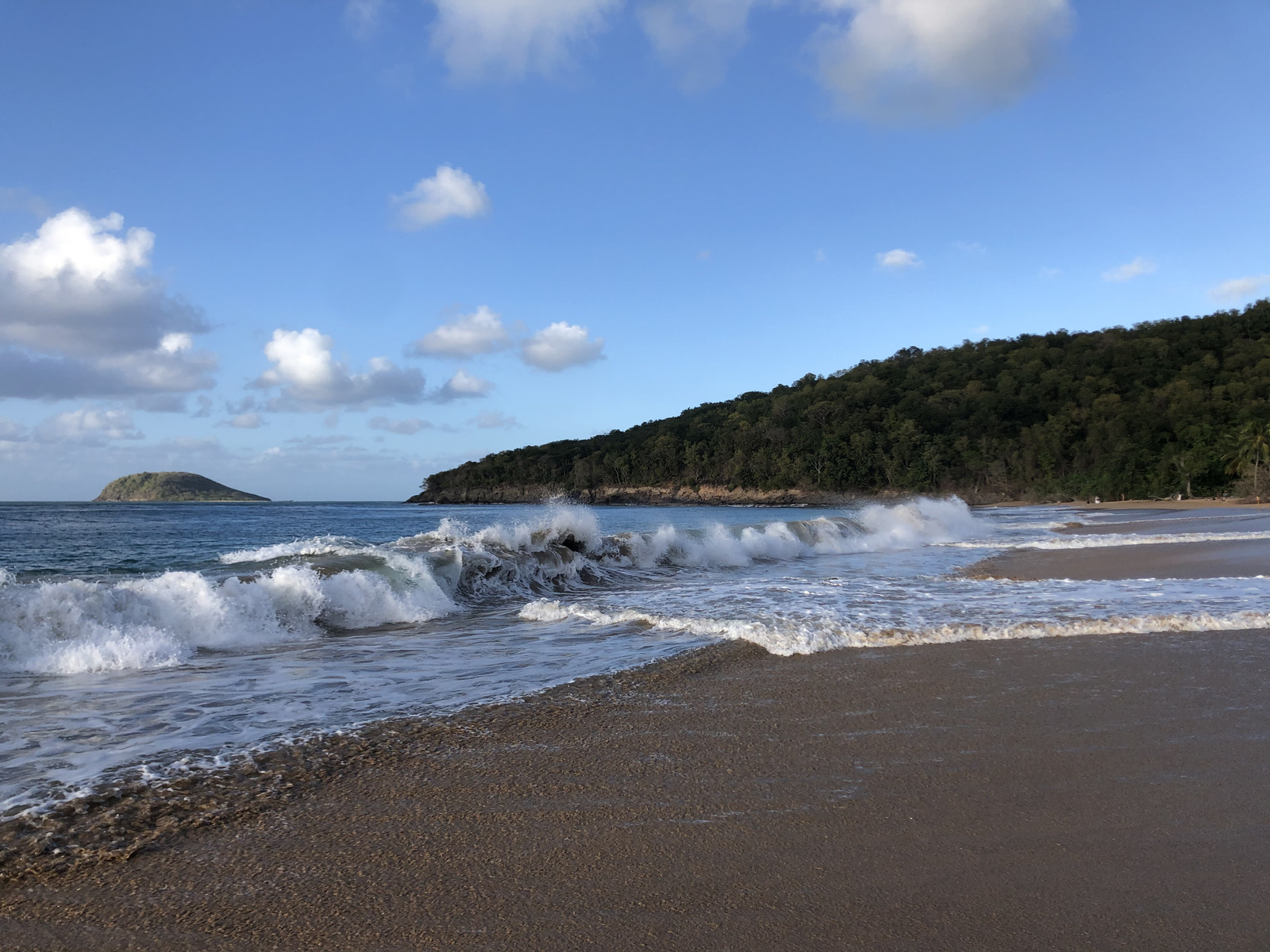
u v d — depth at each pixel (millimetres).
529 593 10695
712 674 5520
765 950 2133
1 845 2785
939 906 2352
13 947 2148
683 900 2410
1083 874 2535
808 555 16844
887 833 2873
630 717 4457
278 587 7754
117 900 2424
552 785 3412
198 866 2654
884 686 5055
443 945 2176
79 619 6301
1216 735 3943
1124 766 3529
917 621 7223
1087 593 9141
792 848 2762
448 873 2609
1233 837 2799
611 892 2471
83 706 4773
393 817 3072
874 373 133875
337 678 5586
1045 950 2107
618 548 13852
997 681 5102
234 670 5855
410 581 9086
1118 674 5238
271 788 3389
